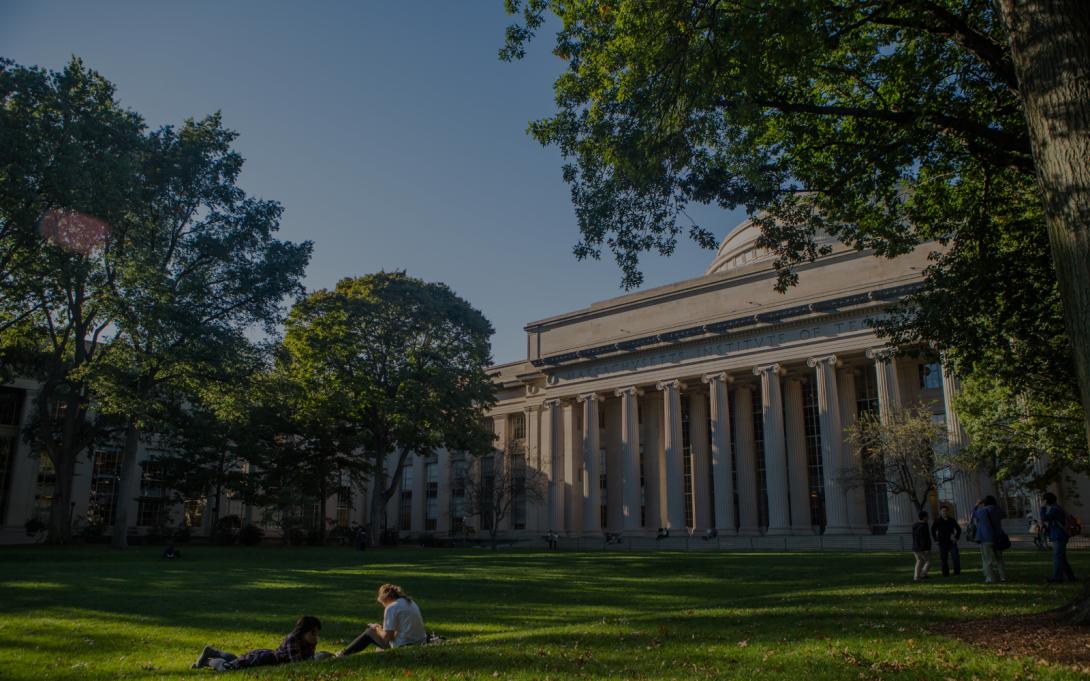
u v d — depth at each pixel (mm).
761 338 58094
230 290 41969
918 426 42312
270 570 28016
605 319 71250
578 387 70062
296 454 62375
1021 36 9602
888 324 20750
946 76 17719
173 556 36188
